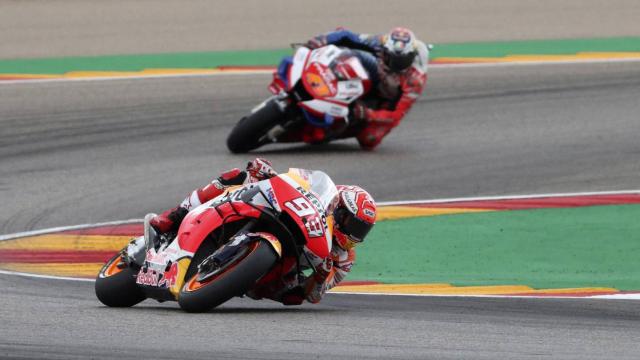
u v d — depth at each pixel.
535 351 21.62
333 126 51.25
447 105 62.22
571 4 93.88
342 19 87.00
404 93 52.41
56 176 47.09
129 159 50.22
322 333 22.69
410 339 22.45
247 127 50.91
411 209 43.94
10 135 53.97
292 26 84.19
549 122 59.19
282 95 51.03
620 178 49.66
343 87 50.44
